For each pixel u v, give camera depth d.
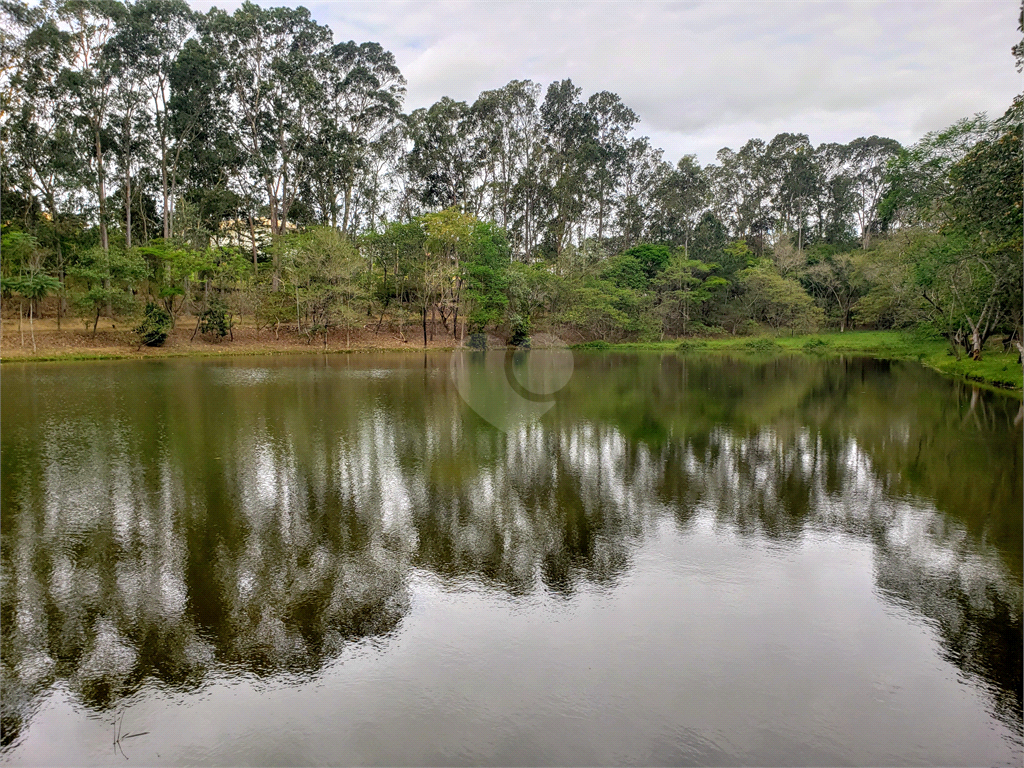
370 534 7.60
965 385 22.66
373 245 43.28
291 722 4.29
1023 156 16.45
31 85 33.53
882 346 42.12
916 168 25.89
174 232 38.81
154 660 4.97
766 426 14.59
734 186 65.25
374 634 5.39
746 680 4.84
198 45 38.97
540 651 5.17
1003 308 26.44
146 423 14.24
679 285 49.97
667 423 14.88
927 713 4.48
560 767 3.91
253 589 6.15
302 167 45.50
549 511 8.50
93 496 8.91
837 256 51.66
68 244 35.16
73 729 4.21
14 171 34.09
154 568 6.58
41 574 6.43
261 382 22.00
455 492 9.27
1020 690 4.76
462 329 41.78
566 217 53.25
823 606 5.98
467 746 4.08
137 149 39.69
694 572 6.68
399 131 49.84
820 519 8.30
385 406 16.86
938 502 9.01
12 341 30.00
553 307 46.84
